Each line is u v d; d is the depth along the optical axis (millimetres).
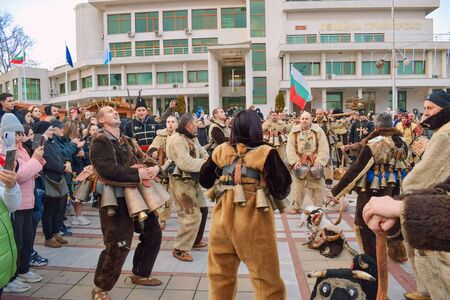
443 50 39531
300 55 40656
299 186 7777
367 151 4414
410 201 1359
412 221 1320
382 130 4543
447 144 3254
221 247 3258
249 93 39344
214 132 6410
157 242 4496
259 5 43031
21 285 4387
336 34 42156
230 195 3221
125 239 3979
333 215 7688
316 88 39938
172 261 5301
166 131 7066
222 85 44750
